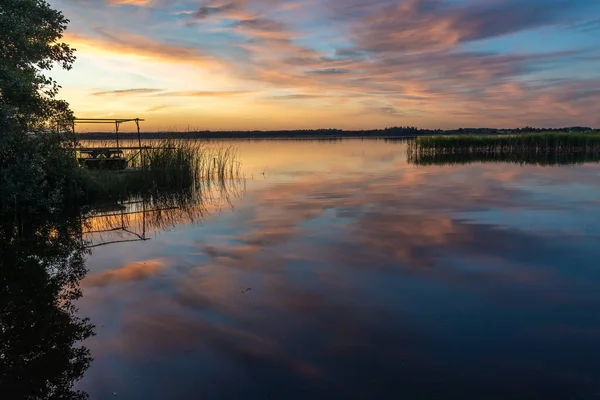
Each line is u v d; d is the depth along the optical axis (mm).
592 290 4406
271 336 3514
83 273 5418
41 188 8867
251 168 19797
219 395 2740
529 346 3281
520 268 5117
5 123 7141
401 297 4285
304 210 9180
